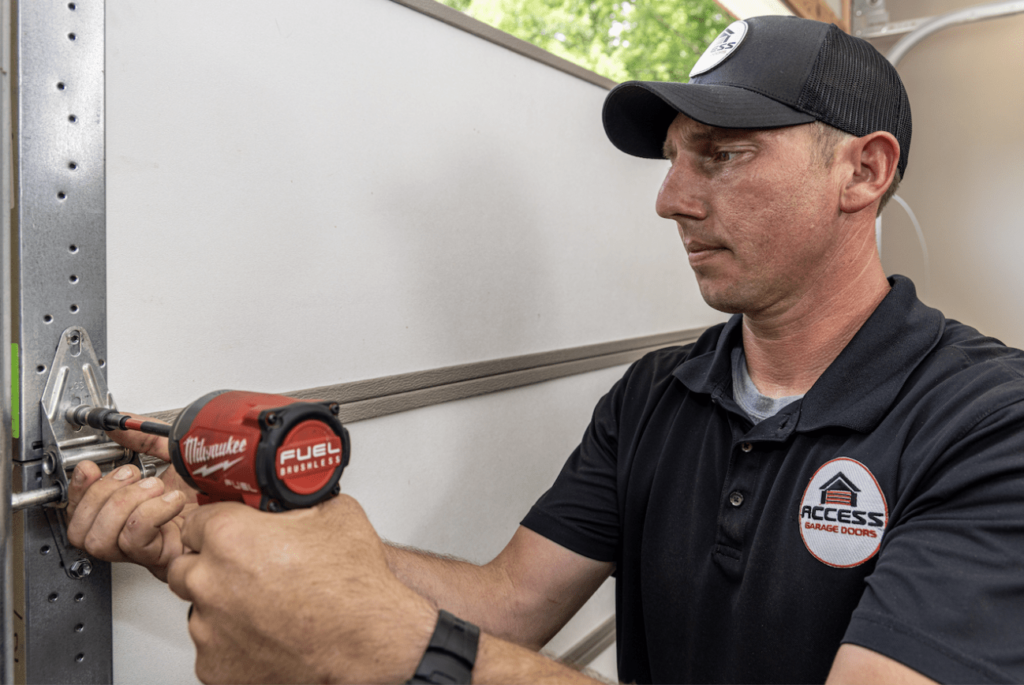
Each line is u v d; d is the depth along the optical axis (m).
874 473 0.66
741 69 0.72
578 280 1.24
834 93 0.69
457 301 0.98
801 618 0.67
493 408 1.07
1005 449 0.56
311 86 0.76
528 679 0.49
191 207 0.66
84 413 0.55
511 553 0.87
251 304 0.72
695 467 0.81
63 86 0.54
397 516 0.92
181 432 0.49
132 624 0.65
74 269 0.56
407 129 0.88
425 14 0.89
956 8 2.64
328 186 0.79
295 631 0.43
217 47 0.67
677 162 0.76
